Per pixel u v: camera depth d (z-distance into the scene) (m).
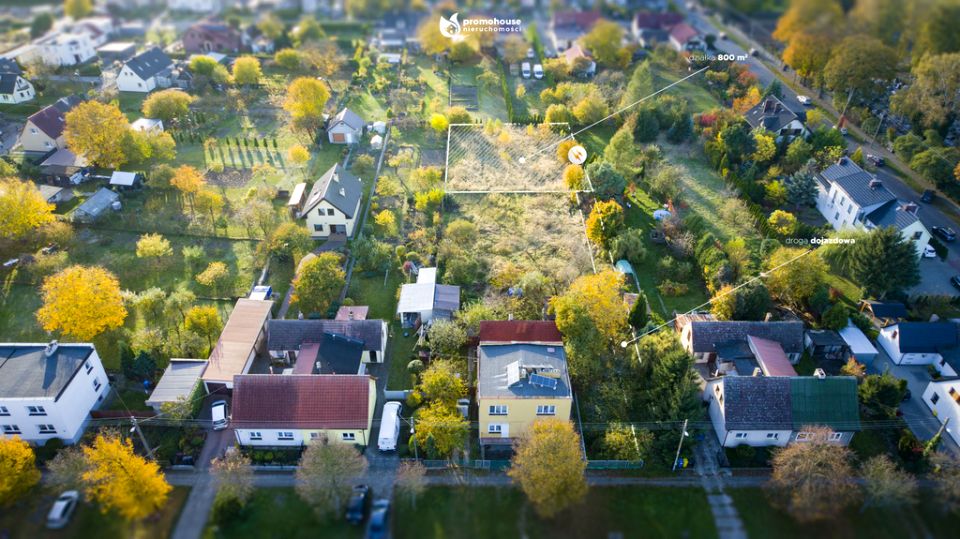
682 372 54.00
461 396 56.03
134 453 52.09
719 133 99.25
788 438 53.00
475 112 115.38
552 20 155.38
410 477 47.66
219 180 92.69
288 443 53.19
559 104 110.62
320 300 65.69
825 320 64.88
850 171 83.88
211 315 62.97
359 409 52.53
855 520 47.53
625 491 49.94
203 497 48.88
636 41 147.12
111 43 145.88
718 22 153.25
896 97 105.75
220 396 57.84
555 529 46.94
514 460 48.50
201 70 124.00
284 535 46.25
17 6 169.00
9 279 71.31
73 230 78.69
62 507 46.59
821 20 113.44
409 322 66.88
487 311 64.19
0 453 46.94
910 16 112.12
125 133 90.56
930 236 75.81
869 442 54.03
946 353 60.88
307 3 173.75
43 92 118.56
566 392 51.50
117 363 61.09
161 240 78.50
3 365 53.56
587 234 79.06
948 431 54.56
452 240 77.69
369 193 90.44
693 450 53.47
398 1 166.62
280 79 130.00
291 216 84.75
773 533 47.00
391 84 127.88
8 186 74.38
